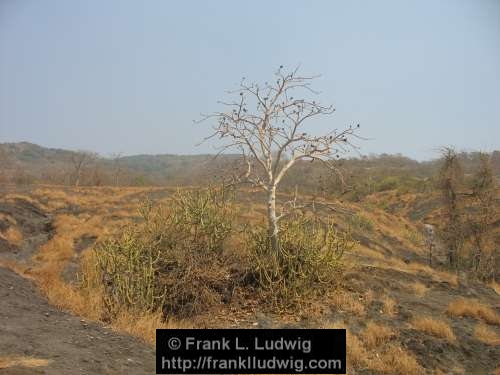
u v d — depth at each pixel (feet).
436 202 110.11
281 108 30.60
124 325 23.89
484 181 60.49
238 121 30.12
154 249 31.91
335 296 31.68
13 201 76.48
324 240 33.58
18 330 20.26
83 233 56.70
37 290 28.76
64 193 90.12
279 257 31.89
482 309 32.12
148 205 37.09
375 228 72.64
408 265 48.42
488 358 25.75
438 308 32.45
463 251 59.98
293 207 33.50
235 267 32.81
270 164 31.83
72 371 16.34
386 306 30.78
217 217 33.40
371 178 133.28
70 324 22.39
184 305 29.73
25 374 15.19
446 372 24.25
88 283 28.86
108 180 147.33
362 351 25.18
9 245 55.26
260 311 29.55
